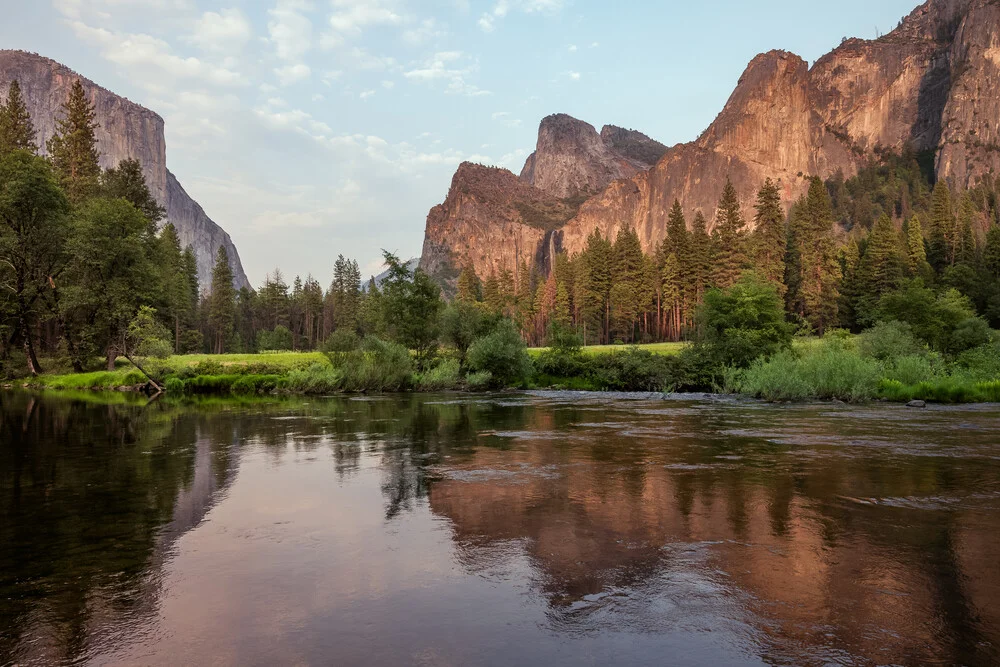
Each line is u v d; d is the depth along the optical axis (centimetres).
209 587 545
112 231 5084
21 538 704
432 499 886
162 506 859
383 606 498
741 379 3459
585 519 769
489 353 4131
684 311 9862
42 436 1670
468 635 442
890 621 464
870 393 2831
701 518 772
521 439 1553
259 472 1112
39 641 436
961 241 10375
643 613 481
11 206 4612
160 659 407
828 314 9081
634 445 1433
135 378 4203
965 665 392
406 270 4622
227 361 5172
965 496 889
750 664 396
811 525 738
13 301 4897
